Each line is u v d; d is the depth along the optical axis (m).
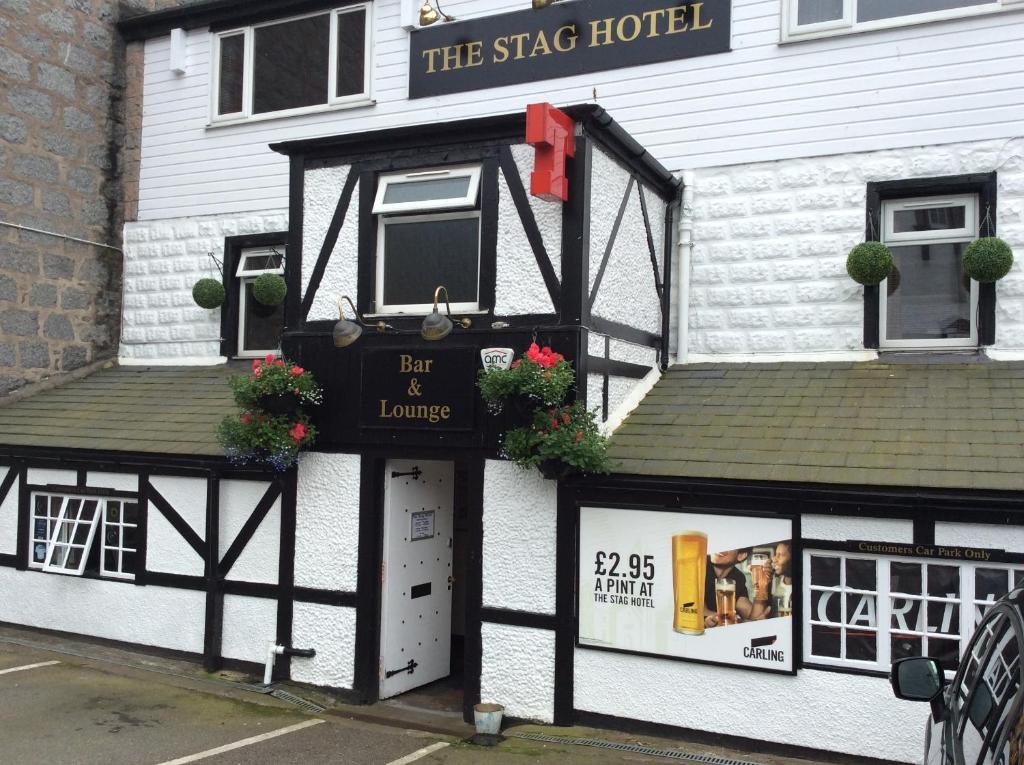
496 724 5.96
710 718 5.70
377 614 6.95
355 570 6.92
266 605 7.39
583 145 6.25
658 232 7.77
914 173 7.18
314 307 7.16
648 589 5.91
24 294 10.02
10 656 7.81
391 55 9.41
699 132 7.91
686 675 5.79
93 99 10.73
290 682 7.16
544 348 6.02
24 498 8.73
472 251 6.66
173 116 10.71
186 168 10.59
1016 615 2.88
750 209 7.69
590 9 8.41
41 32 10.20
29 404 9.73
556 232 6.32
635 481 5.91
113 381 10.19
